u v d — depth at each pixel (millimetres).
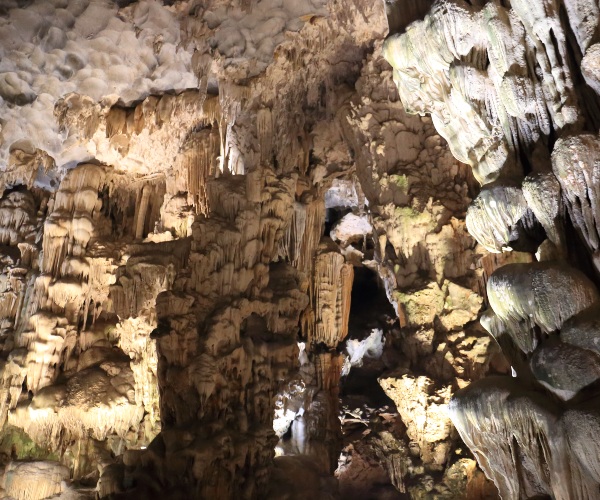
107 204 10102
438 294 7207
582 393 2758
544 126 3389
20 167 9508
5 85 7984
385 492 9500
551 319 2975
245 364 6492
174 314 6293
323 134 9172
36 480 7777
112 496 5773
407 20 4336
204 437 5902
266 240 7277
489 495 6340
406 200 7609
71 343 8789
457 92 3832
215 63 7695
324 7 7281
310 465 7590
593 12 3105
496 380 3332
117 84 8227
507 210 3553
